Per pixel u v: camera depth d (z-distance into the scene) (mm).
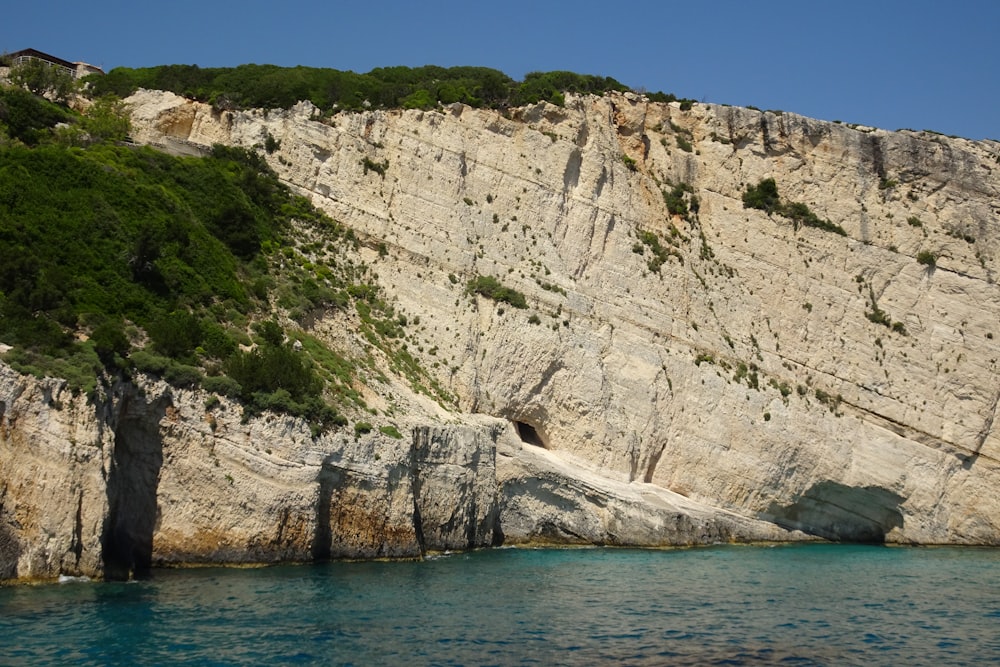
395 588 32969
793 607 33938
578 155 62594
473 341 53594
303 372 38844
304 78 63250
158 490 33906
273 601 29531
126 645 24047
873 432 62406
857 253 68250
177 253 42531
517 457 49469
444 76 72875
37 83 56031
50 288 34906
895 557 52406
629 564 43156
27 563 29266
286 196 55750
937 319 67188
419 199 57844
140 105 58812
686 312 61375
